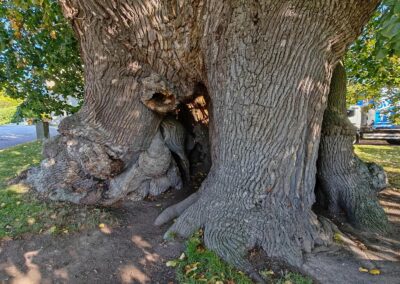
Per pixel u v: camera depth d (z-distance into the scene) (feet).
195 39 9.07
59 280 7.29
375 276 6.84
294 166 8.46
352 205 9.99
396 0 4.38
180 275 7.22
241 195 8.52
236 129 8.57
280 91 7.89
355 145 32.04
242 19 7.64
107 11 8.39
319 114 8.74
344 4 6.91
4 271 7.52
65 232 9.31
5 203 11.38
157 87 10.41
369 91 19.63
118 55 9.66
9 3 11.25
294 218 8.22
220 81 8.73
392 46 5.65
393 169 18.44
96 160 11.13
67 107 17.44
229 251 7.61
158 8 8.27
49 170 12.22
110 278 7.39
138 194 12.10
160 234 9.41
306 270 7.09
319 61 7.89
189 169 14.20
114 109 10.87
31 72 15.29
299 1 6.97
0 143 34.42
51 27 13.46
